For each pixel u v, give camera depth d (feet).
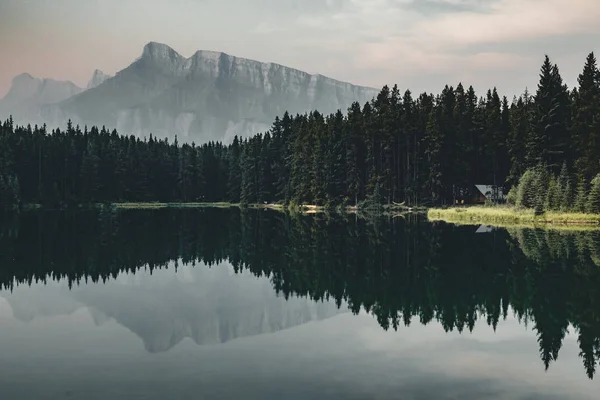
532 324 81.30
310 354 66.23
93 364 62.59
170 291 105.29
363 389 54.80
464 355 66.39
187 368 61.05
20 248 168.45
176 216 346.54
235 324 80.48
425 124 396.16
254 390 54.44
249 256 152.15
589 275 118.11
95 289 106.83
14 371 60.44
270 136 582.76
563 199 248.11
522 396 53.83
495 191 372.17
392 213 351.67
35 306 92.22
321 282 114.42
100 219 309.22
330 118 469.98
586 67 284.82
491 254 149.38
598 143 265.75
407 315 86.53
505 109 408.87
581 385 56.90
